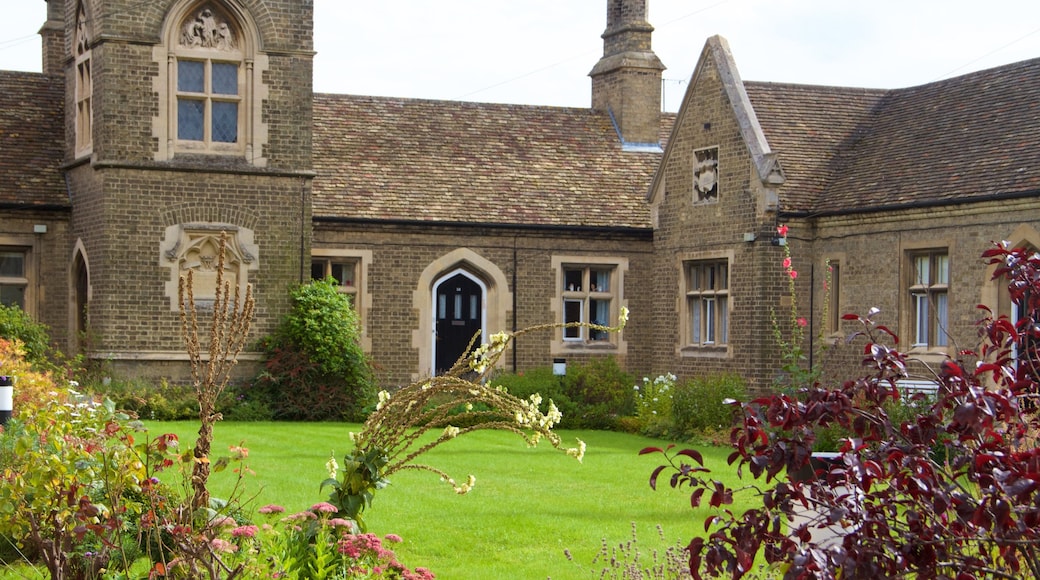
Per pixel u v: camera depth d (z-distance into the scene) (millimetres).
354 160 26953
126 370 23172
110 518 8531
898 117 25078
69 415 9148
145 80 23281
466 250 26438
